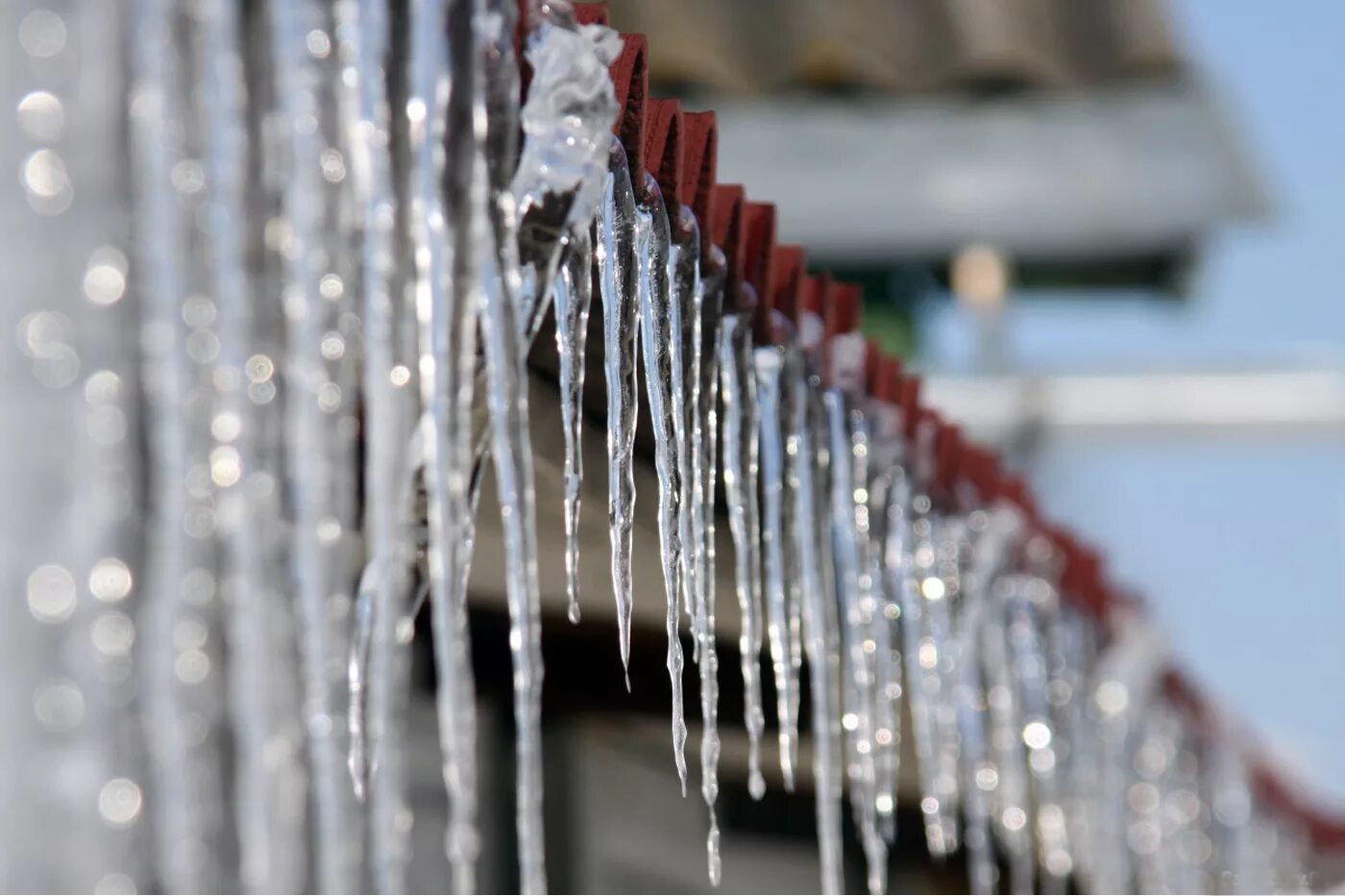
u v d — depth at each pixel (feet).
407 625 7.79
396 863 7.52
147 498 7.10
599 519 9.01
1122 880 11.68
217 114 7.20
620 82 7.91
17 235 7.02
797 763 11.02
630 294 8.00
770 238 8.75
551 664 10.37
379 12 7.43
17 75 7.04
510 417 7.63
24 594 6.99
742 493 8.74
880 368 9.66
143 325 7.10
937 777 10.23
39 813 6.98
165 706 7.11
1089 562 11.46
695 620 8.42
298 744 7.32
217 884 7.20
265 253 7.28
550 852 10.89
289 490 7.30
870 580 9.52
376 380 7.43
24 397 7.01
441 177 7.48
